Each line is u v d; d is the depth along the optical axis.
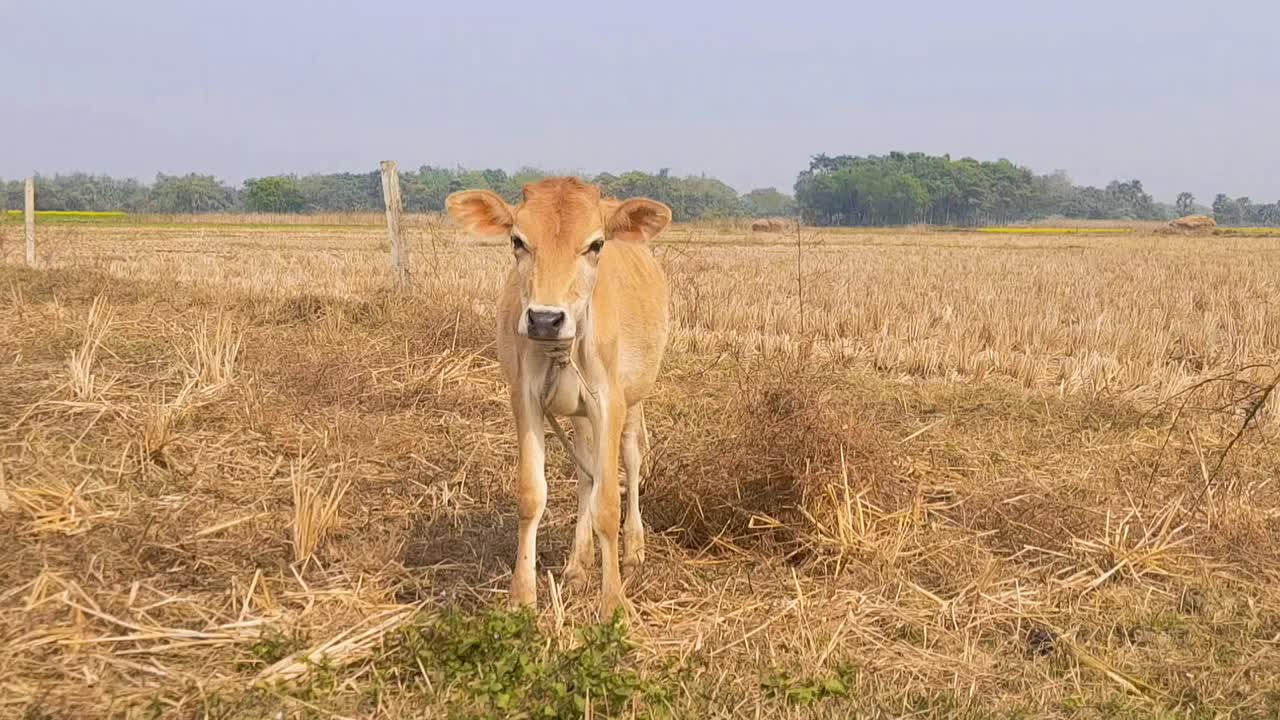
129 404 7.36
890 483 6.43
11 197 64.06
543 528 6.21
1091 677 4.62
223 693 3.97
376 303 11.86
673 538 6.08
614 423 5.01
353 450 7.15
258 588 5.00
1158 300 17.36
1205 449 8.00
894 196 99.88
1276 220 151.25
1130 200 144.38
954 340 12.53
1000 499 6.66
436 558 5.63
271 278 17.03
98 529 5.37
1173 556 5.96
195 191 93.31
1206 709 4.33
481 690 4.01
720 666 4.51
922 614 5.18
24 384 7.67
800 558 5.91
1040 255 31.72
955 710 4.21
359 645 4.39
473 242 26.78
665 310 6.08
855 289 17.48
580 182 4.81
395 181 13.30
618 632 4.37
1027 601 5.36
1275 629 5.12
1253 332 13.77
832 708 4.20
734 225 47.81
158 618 4.60
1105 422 8.82
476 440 7.69
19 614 4.40
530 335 4.46
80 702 3.85
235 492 6.23
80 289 13.01
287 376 8.62
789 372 7.53
